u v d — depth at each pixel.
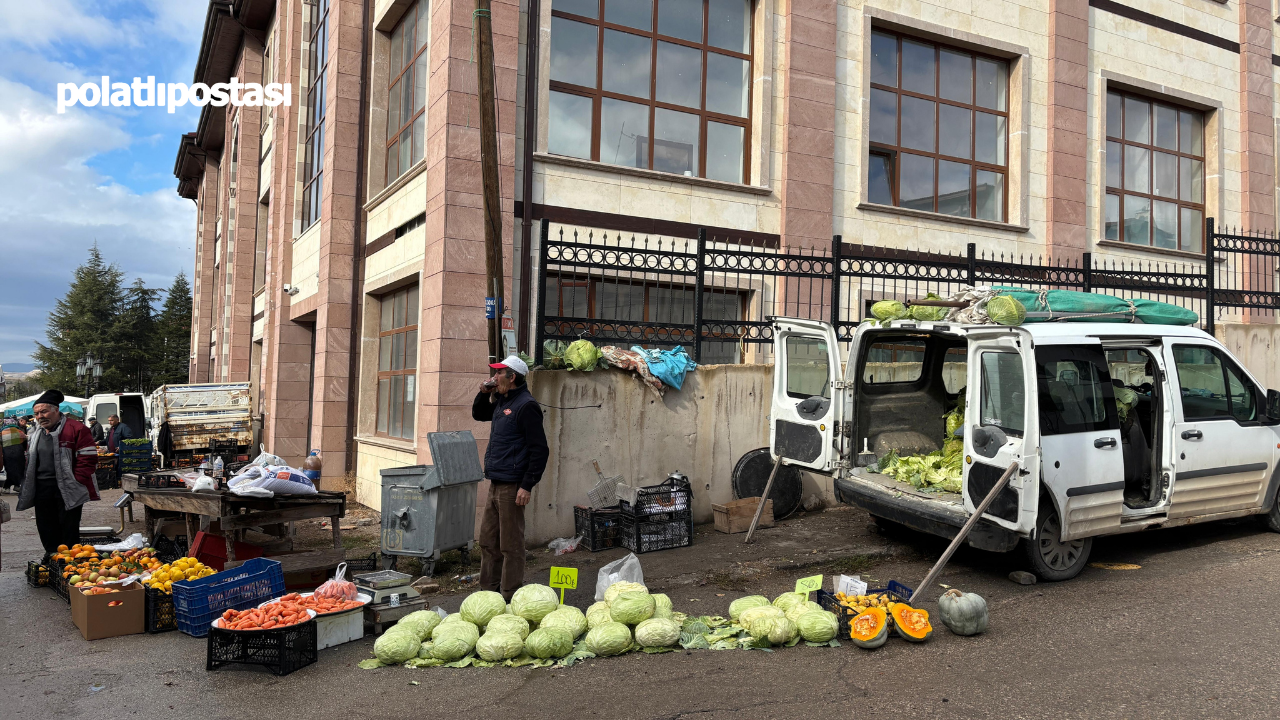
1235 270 14.19
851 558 7.35
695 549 7.95
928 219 12.13
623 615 5.25
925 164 12.44
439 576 7.39
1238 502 7.52
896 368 9.34
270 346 17.67
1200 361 7.38
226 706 4.41
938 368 8.49
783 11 11.27
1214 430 7.27
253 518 6.85
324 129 14.20
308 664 5.07
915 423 8.32
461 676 4.84
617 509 8.19
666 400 8.96
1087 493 6.40
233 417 20.80
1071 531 6.34
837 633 5.28
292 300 16.22
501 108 9.20
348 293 13.06
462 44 9.13
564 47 10.05
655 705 4.30
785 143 11.05
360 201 13.19
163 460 19.77
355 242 13.13
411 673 4.91
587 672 4.86
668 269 9.14
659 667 4.91
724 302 10.70
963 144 12.77
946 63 12.70
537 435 6.11
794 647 5.22
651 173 10.19
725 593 6.57
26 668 5.04
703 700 4.35
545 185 9.67
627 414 8.73
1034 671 4.64
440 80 9.26
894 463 7.73
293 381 16.36
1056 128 13.00
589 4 10.23
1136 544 7.72
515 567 6.10
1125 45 13.94
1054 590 6.29
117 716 4.29
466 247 9.02
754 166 11.08
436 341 8.93
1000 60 13.16
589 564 7.52
